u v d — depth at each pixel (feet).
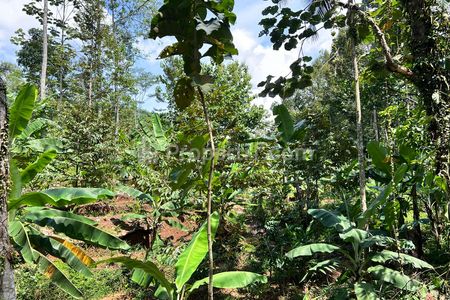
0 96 12.22
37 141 28.58
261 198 30.83
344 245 25.71
